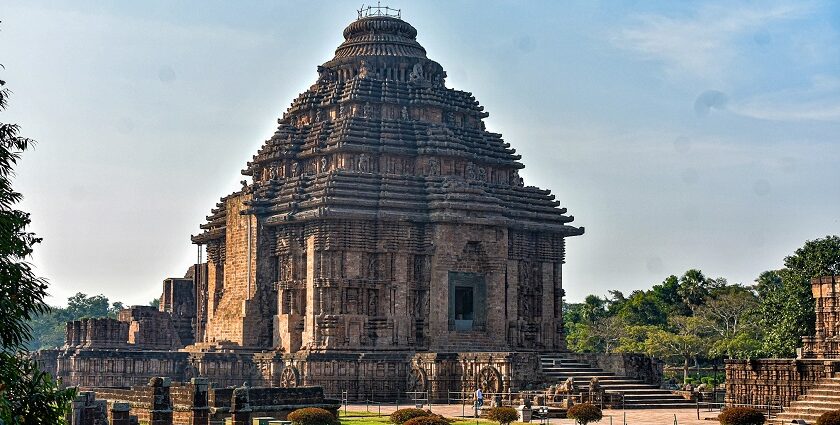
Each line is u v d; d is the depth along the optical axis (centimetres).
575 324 18225
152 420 6969
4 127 3762
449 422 7681
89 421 6719
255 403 7844
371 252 10875
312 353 10394
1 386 3581
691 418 8412
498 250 11225
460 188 11088
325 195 10756
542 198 11875
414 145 11406
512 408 8169
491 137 12031
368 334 10788
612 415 8731
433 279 10962
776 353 11606
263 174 11962
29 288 3747
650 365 10544
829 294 8838
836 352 8712
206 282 13175
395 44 12062
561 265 11881
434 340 10894
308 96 12069
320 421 7456
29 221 3803
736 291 16275
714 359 14438
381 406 9944
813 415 7375
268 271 11438
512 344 11288
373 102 11569
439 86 12000
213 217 12900
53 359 11944
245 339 11294
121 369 11019
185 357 11256
